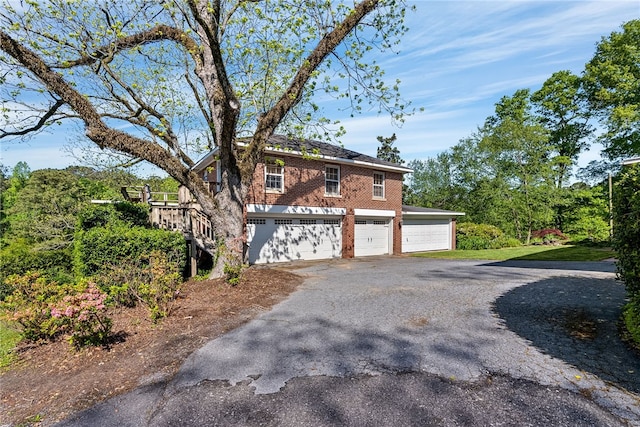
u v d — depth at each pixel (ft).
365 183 58.23
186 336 17.12
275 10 29.53
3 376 14.02
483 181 87.30
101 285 25.27
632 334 14.75
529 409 9.91
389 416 9.82
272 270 36.40
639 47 70.18
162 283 21.34
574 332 15.88
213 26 26.53
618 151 79.25
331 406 10.46
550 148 84.58
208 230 37.22
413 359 13.57
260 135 32.32
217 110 32.19
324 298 24.29
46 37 27.61
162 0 28.35
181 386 12.16
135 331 18.03
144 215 40.60
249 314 20.61
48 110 30.40
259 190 45.73
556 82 88.22
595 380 11.46
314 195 51.39
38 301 17.79
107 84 33.22
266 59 35.53
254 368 13.33
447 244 72.54
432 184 131.95
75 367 14.37
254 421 9.86
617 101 73.51
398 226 62.95
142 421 10.20
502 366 12.72
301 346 15.38
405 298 23.67
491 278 30.71
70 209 64.28
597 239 69.21
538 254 51.96
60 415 10.81
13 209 80.94
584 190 84.94
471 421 9.43
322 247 53.26
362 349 14.78
